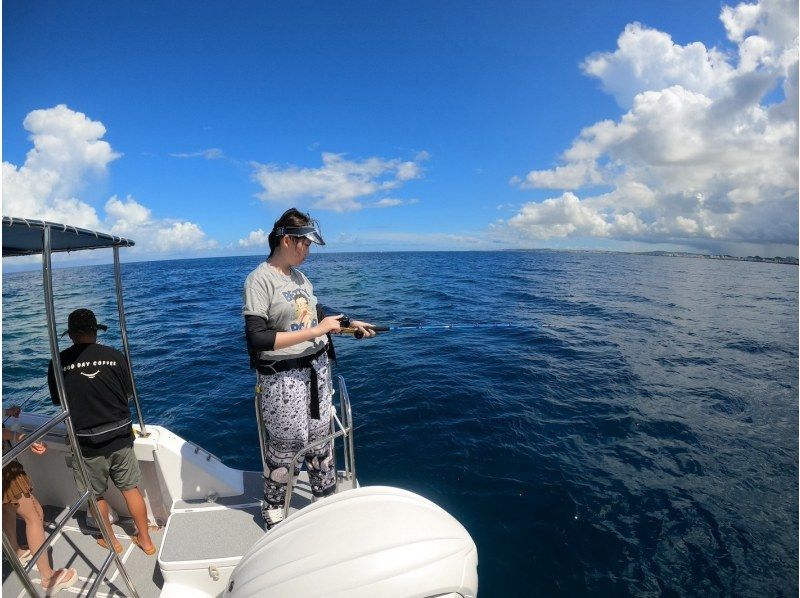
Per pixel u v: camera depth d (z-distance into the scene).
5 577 2.30
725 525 3.75
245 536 2.30
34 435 1.67
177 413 6.21
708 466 4.69
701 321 14.15
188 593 2.11
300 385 2.13
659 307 17.36
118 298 2.51
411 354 9.12
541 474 4.48
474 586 1.47
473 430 5.45
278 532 1.57
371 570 1.36
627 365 8.52
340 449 5.01
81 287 26.72
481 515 3.87
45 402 6.80
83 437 2.29
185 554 2.15
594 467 4.63
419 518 1.52
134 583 2.28
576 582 3.17
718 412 6.18
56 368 1.88
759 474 4.54
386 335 11.18
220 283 30.11
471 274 34.78
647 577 3.21
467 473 4.50
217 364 8.71
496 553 3.43
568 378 7.57
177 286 27.56
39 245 2.25
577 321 13.67
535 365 8.36
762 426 5.73
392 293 21.11
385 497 1.60
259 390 2.16
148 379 7.78
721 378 7.82
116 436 2.37
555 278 32.09
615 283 28.62
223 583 2.12
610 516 3.84
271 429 2.15
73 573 2.28
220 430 5.65
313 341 2.18
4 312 15.81
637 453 4.95
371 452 4.94
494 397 6.55
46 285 1.79
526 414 5.95
